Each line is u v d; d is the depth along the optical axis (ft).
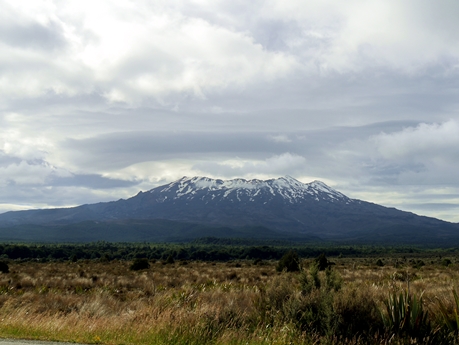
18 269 158.81
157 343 31.27
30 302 60.64
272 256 398.62
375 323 32.22
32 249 348.79
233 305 42.42
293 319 35.04
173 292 64.18
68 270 154.92
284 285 42.60
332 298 34.58
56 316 40.14
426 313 31.83
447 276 94.53
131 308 56.24
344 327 31.94
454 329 31.42
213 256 380.37
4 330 34.86
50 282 98.99
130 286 99.19
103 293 71.67
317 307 34.73
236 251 411.13
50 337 32.71
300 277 43.29
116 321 37.65
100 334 33.55
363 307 32.89
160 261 256.73
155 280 106.32
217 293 56.24
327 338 31.19
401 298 32.53
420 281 81.15
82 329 35.12
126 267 185.88
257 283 95.30
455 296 32.73
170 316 36.68
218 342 31.94
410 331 31.04
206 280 103.65
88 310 49.83
